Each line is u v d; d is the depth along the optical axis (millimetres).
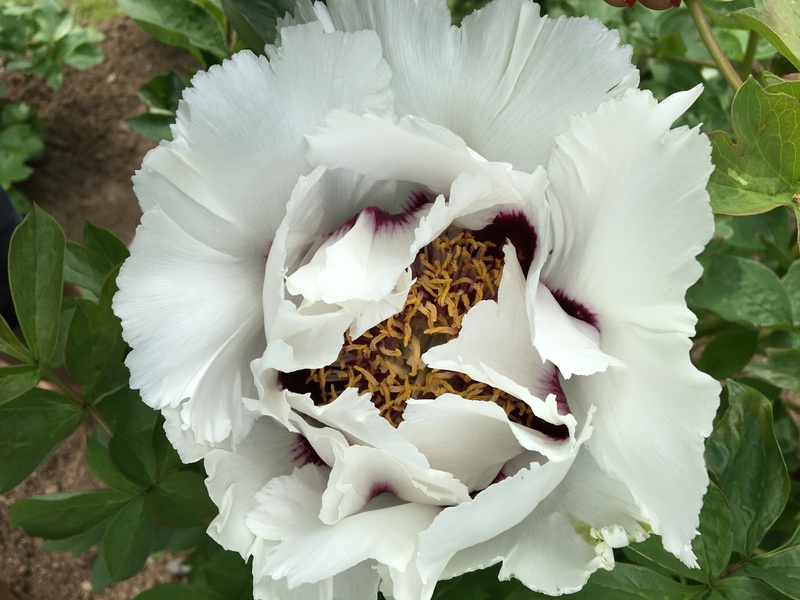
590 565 215
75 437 743
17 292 292
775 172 260
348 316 228
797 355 344
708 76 583
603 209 217
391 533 219
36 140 920
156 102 443
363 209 249
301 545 223
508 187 229
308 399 214
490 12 229
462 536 205
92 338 303
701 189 200
